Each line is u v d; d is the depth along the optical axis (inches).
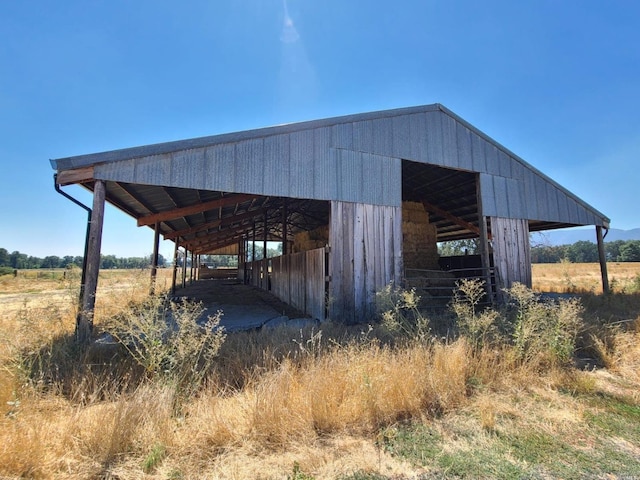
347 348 156.9
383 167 284.8
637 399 123.8
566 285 573.3
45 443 80.8
